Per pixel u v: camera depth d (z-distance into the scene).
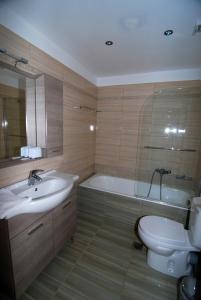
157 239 1.51
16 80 1.53
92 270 1.59
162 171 2.70
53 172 1.98
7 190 1.36
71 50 2.00
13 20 1.37
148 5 1.22
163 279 1.53
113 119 2.97
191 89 2.41
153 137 2.71
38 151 1.70
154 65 2.35
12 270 1.15
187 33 1.55
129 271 1.59
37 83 1.68
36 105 1.72
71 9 1.30
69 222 1.81
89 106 2.80
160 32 1.55
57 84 1.85
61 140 2.00
